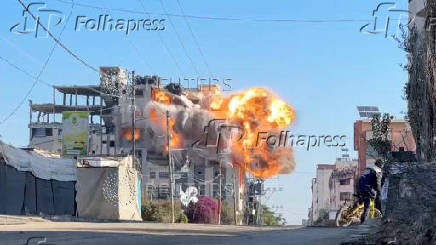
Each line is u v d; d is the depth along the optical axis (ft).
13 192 82.33
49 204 91.09
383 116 54.24
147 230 51.16
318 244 33.73
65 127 228.43
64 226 58.85
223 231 50.16
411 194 27.32
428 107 34.88
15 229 51.26
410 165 28.91
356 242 30.48
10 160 82.02
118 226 60.49
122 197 97.96
